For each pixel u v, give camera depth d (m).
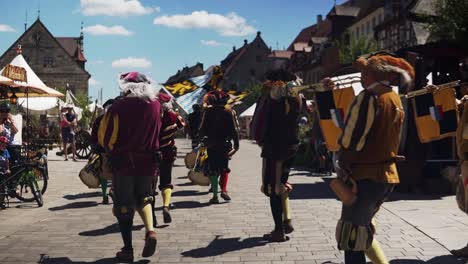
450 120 5.98
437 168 9.12
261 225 6.40
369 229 3.59
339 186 3.55
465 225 6.14
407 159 8.97
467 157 4.62
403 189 9.06
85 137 18.34
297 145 5.45
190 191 9.70
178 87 9.27
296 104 5.38
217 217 6.97
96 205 8.07
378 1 46.69
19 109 17.89
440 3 18.25
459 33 17.11
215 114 8.03
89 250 5.21
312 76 58.34
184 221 6.70
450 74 9.68
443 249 5.07
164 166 6.42
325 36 65.44
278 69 5.43
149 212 4.82
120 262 4.77
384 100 3.47
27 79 13.50
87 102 44.53
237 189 10.00
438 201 8.09
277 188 5.37
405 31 35.34
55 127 24.59
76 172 13.35
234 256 4.95
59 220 6.80
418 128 6.20
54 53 71.62
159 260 4.83
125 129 4.72
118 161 4.72
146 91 4.82
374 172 3.48
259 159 19.86
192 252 5.11
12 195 8.09
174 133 6.48
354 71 10.43
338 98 4.52
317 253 5.01
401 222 6.41
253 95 59.09
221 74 8.18
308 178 11.88
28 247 5.33
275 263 4.69
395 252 4.97
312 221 6.58
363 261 3.72
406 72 3.54
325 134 4.54
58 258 4.91
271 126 5.37
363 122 3.42
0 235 5.89
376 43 37.50
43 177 8.54
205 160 8.44
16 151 8.40
